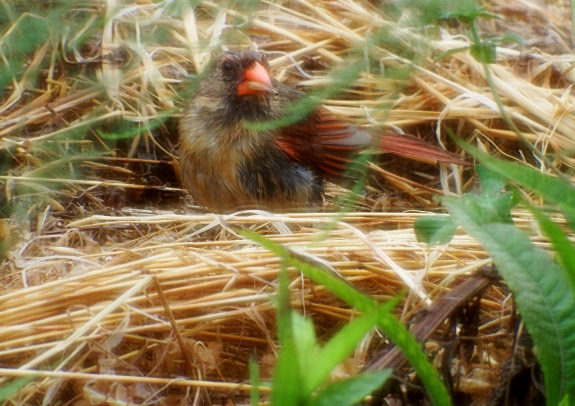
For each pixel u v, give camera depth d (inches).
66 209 260.8
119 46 298.4
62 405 146.0
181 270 168.1
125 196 280.2
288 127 250.5
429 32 229.5
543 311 113.3
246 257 176.6
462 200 124.5
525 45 332.2
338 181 268.7
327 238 186.9
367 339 151.9
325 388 93.6
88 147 279.3
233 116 247.8
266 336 158.2
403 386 134.3
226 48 304.0
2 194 252.7
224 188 256.5
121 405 143.2
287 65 312.2
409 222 213.0
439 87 305.7
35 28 243.0
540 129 281.7
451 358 140.3
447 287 170.6
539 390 137.3
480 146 287.7
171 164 293.4
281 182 256.4
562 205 116.7
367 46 212.7
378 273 174.1
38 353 152.9
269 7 330.0
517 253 116.5
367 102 299.1
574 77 305.9
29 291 163.6
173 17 312.5
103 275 168.4
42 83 296.5
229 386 140.6
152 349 158.9
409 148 265.9
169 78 303.3
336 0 330.6
